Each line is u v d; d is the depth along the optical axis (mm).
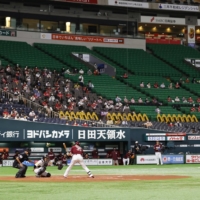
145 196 23906
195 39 120625
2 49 93375
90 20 108500
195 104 93312
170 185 30688
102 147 75562
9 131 68750
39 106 77562
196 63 110312
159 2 111188
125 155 72250
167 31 119750
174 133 78438
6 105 74562
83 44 104500
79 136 72438
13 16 100938
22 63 90938
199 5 114688
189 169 54969
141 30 117938
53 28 105562
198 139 79812
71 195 24469
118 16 111562
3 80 81750
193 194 24922
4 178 38062
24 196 24000
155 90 95438
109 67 99125
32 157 71250
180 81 101688
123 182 33281
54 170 54281
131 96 90250
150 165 68562
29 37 99312
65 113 77812
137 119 83688
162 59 109812
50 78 88250
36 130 70062
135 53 107812
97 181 34250
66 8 106562
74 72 94250
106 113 81625
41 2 102500
